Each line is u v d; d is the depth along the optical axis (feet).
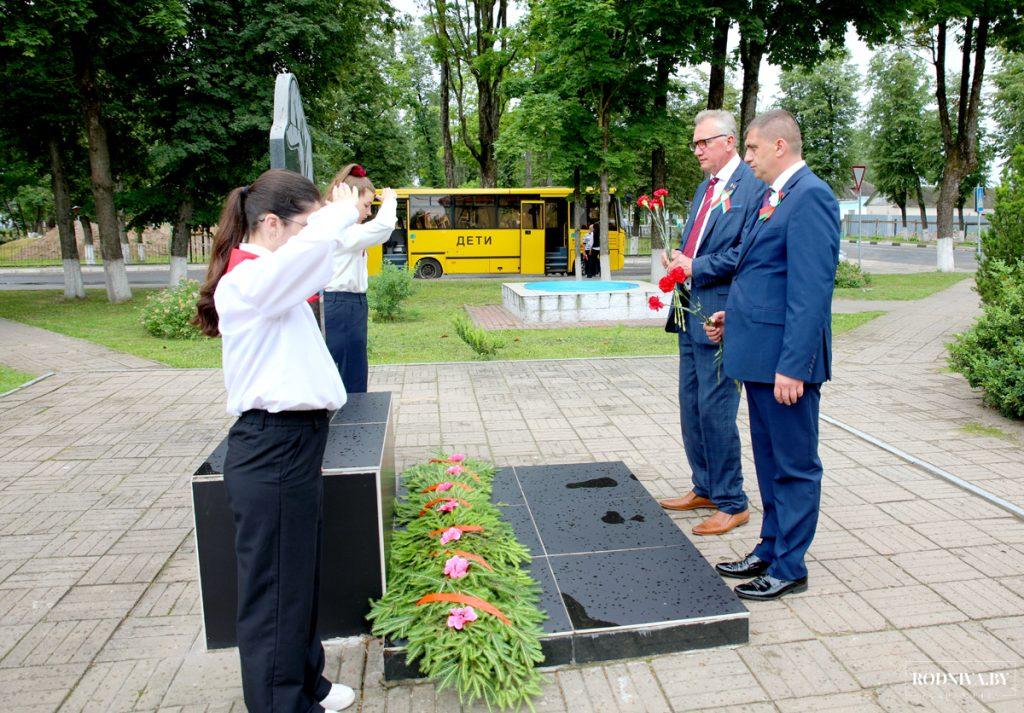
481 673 8.35
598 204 78.59
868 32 56.49
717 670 8.82
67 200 59.31
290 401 6.66
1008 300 21.08
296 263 6.37
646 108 60.70
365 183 11.53
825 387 24.03
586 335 37.58
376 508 9.29
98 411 22.22
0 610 10.61
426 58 129.70
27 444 18.79
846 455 16.90
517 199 77.82
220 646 9.45
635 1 51.62
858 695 8.26
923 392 23.09
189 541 12.94
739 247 11.34
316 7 55.67
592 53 52.95
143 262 123.34
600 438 18.74
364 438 10.35
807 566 11.48
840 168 146.92
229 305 6.59
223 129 54.49
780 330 10.16
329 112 67.67
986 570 11.19
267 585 6.93
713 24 56.54
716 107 60.70
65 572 11.79
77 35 49.75
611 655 9.07
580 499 13.41
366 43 72.33
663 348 33.22
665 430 19.38
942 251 76.23
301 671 7.20
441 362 29.40
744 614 9.31
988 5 66.28
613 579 10.33
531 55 71.97
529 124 55.57
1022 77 135.13
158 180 67.41
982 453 16.79
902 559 11.63
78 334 39.86
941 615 9.93
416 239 77.66
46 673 9.05
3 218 162.91
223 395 24.36
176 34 49.21
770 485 11.07
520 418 20.75
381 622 8.96
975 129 73.05
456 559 9.52
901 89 144.77
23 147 59.62
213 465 9.35
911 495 14.37
